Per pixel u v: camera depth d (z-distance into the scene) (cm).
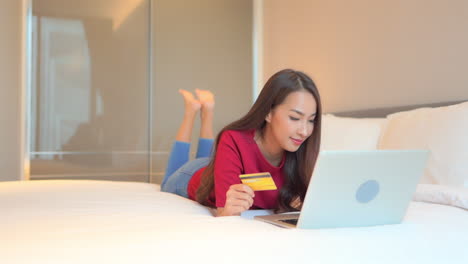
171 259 82
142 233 102
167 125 419
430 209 146
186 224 115
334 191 107
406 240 100
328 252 89
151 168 415
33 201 162
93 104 399
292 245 92
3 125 390
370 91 299
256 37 439
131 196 179
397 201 118
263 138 155
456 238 105
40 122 386
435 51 252
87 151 397
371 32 297
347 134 252
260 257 84
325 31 343
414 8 265
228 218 124
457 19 239
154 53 415
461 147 195
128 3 409
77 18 396
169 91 419
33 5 385
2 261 81
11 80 393
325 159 102
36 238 98
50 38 389
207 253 86
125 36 407
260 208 161
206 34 431
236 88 439
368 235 104
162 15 417
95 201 163
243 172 152
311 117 140
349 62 317
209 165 163
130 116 409
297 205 161
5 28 392
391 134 228
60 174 391
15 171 392
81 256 83
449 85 244
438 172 197
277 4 407
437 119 209
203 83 429
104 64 402
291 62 388
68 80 392
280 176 155
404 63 272
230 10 437
